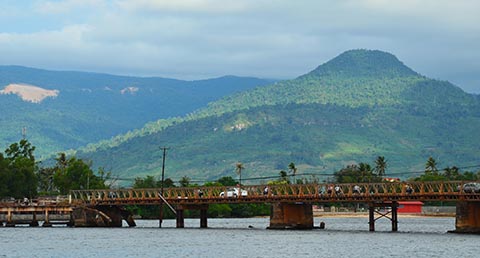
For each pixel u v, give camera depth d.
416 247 198.00
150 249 195.12
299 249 195.00
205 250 192.62
